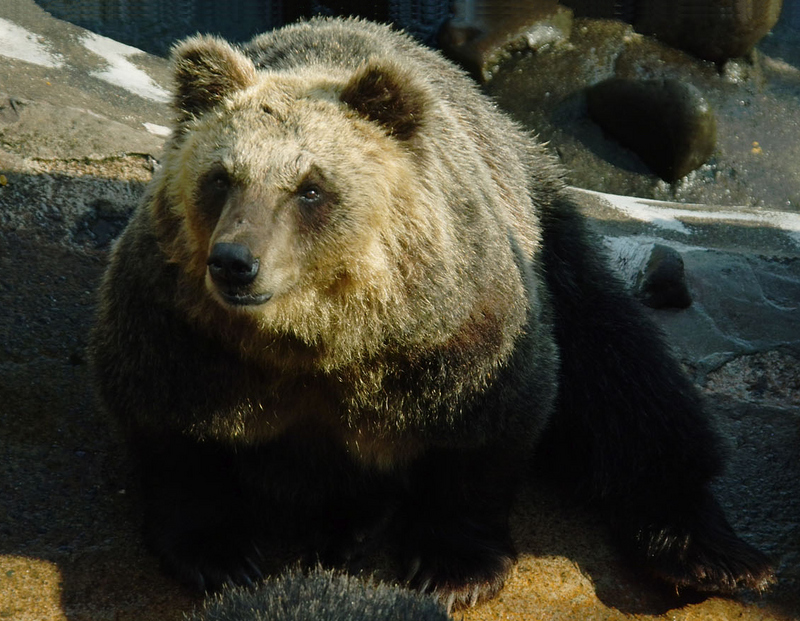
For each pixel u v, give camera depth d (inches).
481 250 307.6
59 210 453.4
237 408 312.2
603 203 631.8
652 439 378.3
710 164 898.7
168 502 335.6
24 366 385.1
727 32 946.1
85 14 852.6
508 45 927.7
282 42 391.2
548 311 375.6
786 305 517.3
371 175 285.3
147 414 315.3
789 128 948.0
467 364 306.7
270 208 271.7
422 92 294.7
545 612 331.0
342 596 280.5
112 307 317.4
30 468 349.7
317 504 350.6
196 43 302.7
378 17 939.3
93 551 326.3
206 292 289.1
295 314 285.6
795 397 451.2
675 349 474.3
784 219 661.3
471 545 339.9
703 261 542.6
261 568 336.2
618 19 971.9
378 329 292.2
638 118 882.1
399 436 320.5
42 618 296.8
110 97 566.3
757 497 392.8
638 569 358.9
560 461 398.9
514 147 427.2
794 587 356.5
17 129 477.1
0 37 585.3
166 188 298.4
